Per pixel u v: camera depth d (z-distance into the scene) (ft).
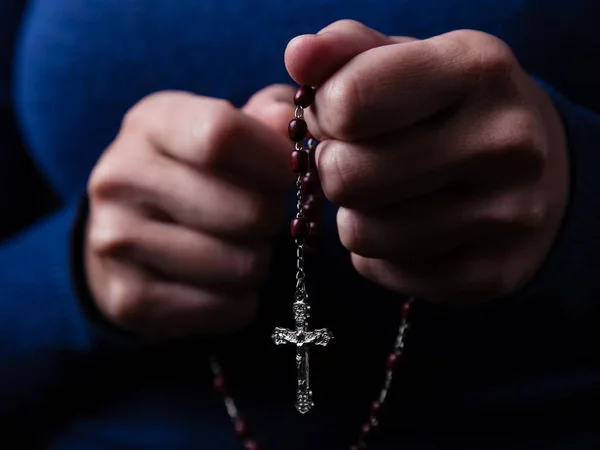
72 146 1.52
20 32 1.73
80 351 1.38
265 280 1.25
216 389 1.34
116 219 1.16
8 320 1.39
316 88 0.93
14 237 1.80
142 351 1.36
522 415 1.30
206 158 1.07
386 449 1.31
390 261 1.05
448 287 1.04
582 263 1.15
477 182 0.97
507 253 1.03
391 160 0.93
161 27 1.40
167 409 1.40
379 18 1.31
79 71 1.46
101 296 1.28
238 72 1.38
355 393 1.34
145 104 1.23
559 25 1.30
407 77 0.89
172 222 1.17
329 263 1.30
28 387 1.42
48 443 1.48
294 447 1.34
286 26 1.34
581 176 1.10
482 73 0.92
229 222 1.11
